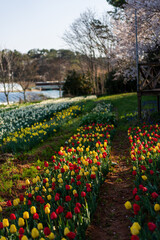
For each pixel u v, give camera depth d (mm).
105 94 34219
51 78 70000
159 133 8375
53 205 4258
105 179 5621
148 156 5469
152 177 4688
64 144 9109
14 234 3369
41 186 4988
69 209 4043
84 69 44625
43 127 11367
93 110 16109
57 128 11820
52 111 17938
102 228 3768
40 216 3883
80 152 6934
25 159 7746
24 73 41094
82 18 35906
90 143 8008
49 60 75250
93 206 3977
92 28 35062
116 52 20422
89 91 39219
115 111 15852
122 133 10375
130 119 12172
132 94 23984
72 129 11781
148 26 15945
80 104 20922
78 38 37969
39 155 7996
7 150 9055
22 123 14734
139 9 14938
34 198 4543
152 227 2605
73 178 4836
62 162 5828
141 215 3521
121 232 3590
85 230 3561
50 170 6219
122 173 5926
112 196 4754
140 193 4270
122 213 4098
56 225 3633
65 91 40500
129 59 20016
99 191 4945
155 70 13102
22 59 41531
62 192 4754
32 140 9484
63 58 58188
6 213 4570
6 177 6230
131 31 17125
